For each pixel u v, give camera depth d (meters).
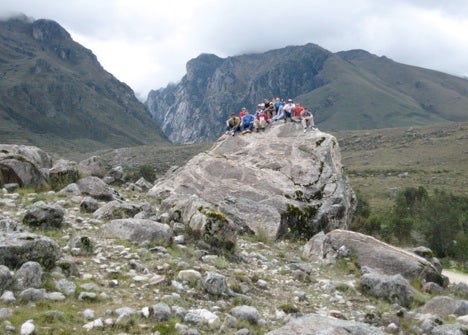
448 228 72.19
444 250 72.06
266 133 31.92
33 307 8.97
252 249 18.72
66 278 10.80
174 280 11.77
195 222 16.70
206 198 26.16
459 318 12.20
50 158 29.12
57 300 9.52
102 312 9.38
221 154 30.27
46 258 10.81
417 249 22.38
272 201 25.19
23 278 9.73
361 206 92.00
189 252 14.77
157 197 27.62
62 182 23.92
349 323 8.90
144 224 15.24
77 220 16.91
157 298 10.52
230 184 27.06
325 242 19.27
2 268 9.54
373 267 17.47
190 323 9.54
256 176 27.39
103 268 12.08
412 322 11.99
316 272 16.80
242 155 29.83
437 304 13.30
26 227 14.48
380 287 14.26
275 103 36.69
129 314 9.25
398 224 70.00
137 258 13.13
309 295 13.53
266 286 13.43
